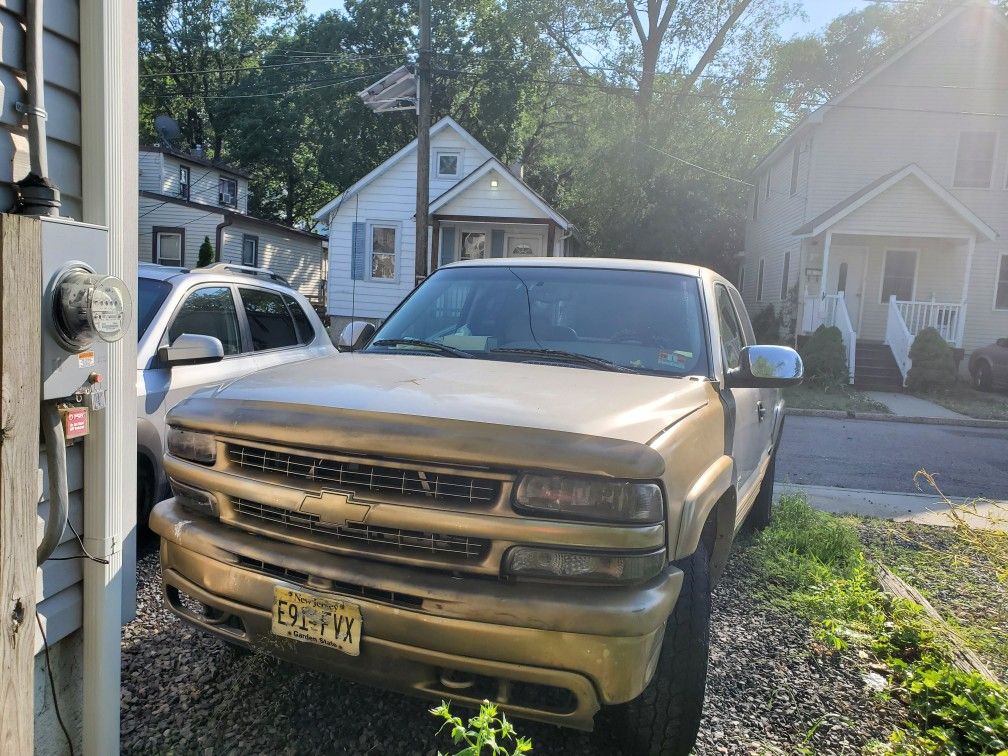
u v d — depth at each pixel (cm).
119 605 247
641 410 246
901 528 626
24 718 183
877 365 1808
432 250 2027
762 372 327
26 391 181
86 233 209
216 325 521
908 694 321
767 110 2916
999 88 1962
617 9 2800
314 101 3356
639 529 209
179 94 3303
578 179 2916
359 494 224
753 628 387
